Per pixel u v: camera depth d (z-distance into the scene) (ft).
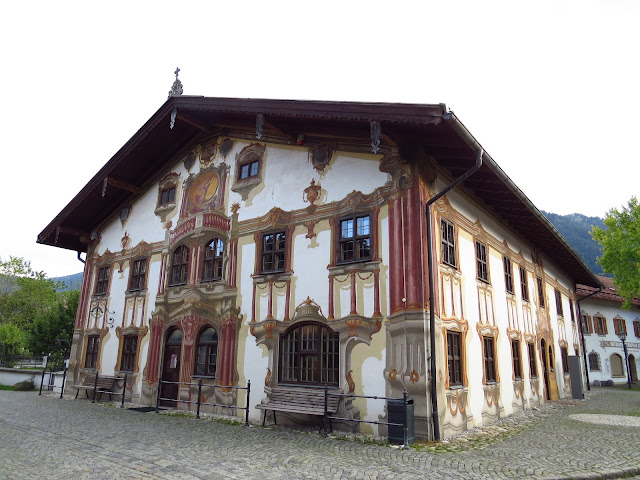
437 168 37.65
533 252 63.36
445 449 27.73
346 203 38.37
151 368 50.16
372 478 21.01
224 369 43.01
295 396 36.32
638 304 120.57
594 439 31.68
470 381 37.40
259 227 44.42
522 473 21.98
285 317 39.70
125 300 56.54
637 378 115.75
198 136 54.60
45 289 159.43
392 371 32.35
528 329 55.98
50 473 21.70
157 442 29.32
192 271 49.21
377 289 34.65
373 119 32.14
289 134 42.24
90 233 66.64
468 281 40.47
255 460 24.44
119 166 56.39
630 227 87.15
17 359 110.73
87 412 43.68
